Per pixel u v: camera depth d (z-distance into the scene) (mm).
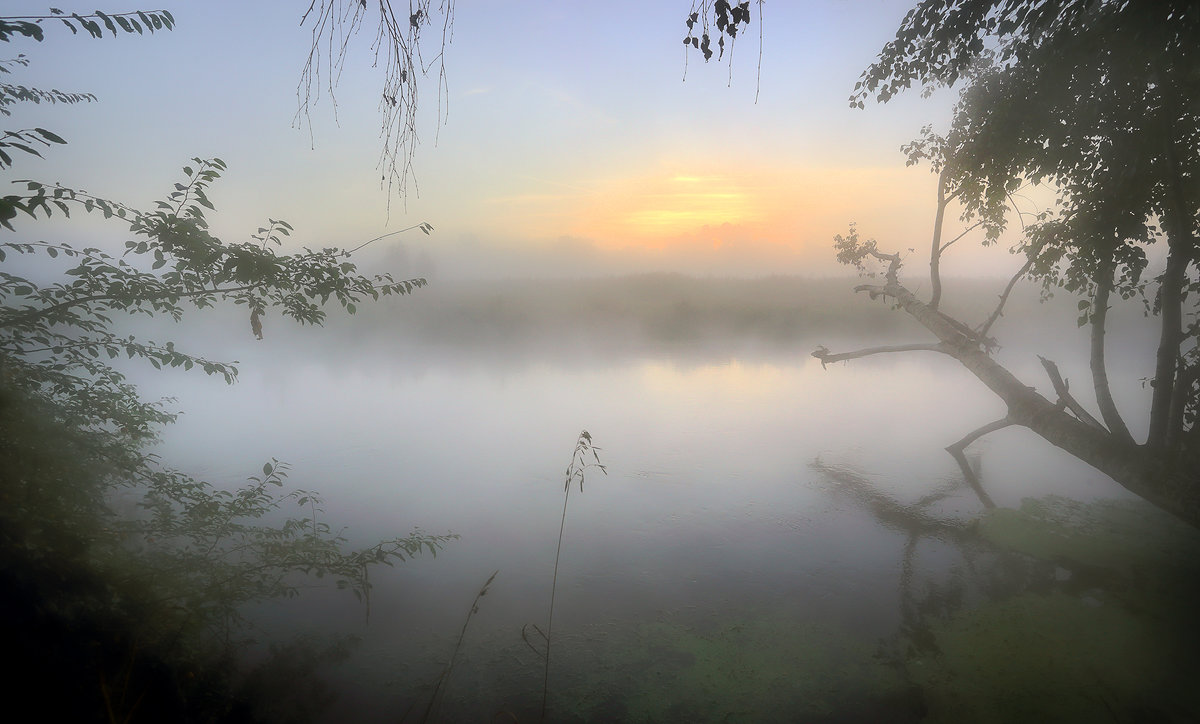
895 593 5523
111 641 3045
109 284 3609
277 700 3848
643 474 8406
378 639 4652
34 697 2514
